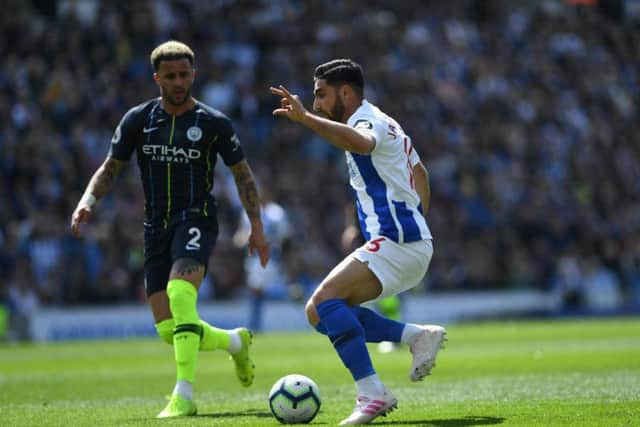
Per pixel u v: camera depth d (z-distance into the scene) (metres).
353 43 112.81
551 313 102.69
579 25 139.50
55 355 58.81
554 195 113.06
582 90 130.12
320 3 116.31
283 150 99.00
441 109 113.06
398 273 23.11
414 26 122.00
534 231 107.88
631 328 78.06
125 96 93.31
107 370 45.91
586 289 106.75
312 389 23.02
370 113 23.22
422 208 25.64
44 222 79.62
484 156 111.25
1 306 74.88
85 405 29.53
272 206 75.38
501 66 124.44
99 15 98.56
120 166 28.34
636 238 115.69
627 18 149.62
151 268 28.00
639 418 22.23
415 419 23.12
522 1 139.00
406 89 111.44
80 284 79.06
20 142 83.00
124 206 84.06
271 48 108.94
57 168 84.00
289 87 104.50
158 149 27.55
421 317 93.81
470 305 97.62
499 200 107.81
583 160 120.44
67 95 89.44
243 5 110.69
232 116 100.56
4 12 93.00
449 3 128.38
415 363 24.25
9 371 46.09
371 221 23.30
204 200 27.75
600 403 25.67
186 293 26.36
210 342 28.16
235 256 87.00
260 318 78.06
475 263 100.06
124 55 96.31
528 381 34.09
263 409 26.98
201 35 103.81
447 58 119.81
